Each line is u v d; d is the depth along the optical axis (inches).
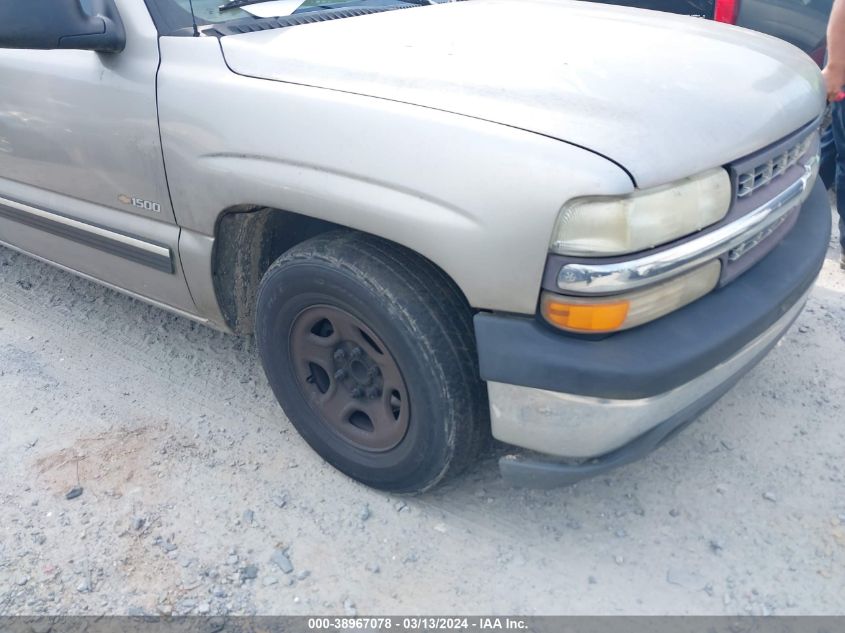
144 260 108.0
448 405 85.2
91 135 104.3
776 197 88.4
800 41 184.9
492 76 82.5
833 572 88.7
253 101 88.7
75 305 144.6
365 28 100.5
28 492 101.3
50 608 85.8
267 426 113.4
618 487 101.3
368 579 89.0
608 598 86.4
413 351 83.9
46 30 89.8
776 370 122.9
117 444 109.8
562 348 75.5
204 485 102.3
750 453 106.4
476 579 89.0
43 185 117.8
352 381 96.4
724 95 85.4
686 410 82.4
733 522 95.8
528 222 72.6
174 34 97.8
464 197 75.2
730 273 84.1
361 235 88.7
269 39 95.9
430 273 84.7
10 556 92.0
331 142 83.0
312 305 92.7
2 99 113.3
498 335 77.9
